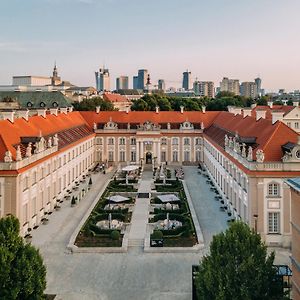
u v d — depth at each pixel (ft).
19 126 241.14
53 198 251.39
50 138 251.80
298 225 116.98
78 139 328.49
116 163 403.95
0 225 119.44
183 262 169.89
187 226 201.98
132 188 298.15
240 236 119.34
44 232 206.49
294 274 121.08
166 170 368.07
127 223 217.56
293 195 121.39
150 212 238.89
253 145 213.66
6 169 189.06
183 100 599.16
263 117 252.42
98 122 411.54
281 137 197.88
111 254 179.01
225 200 253.85
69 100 600.39
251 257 111.86
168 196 252.62
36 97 568.41
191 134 403.54
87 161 370.32
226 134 295.69
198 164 398.62
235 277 110.93
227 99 622.54
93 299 139.64
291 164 184.14
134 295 142.31
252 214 186.60
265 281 111.96
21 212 195.00
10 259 113.70
